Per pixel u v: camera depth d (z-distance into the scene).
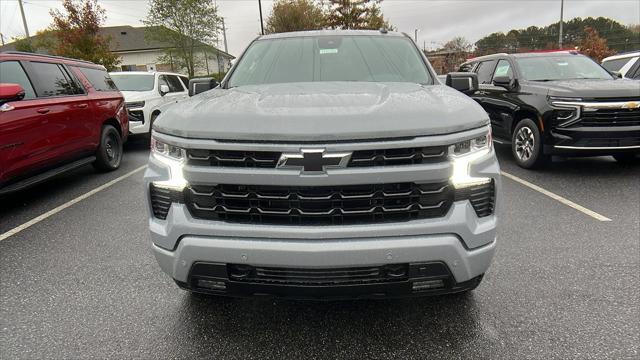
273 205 2.04
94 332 2.55
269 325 2.58
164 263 2.24
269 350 2.35
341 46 3.50
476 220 2.12
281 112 2.08
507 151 7.91
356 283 2.05
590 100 5.49
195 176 2.06
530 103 6.21
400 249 1.98
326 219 2.02
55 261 3.57
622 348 2.29
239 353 2.33
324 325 2.57
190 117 2.17
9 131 4.62
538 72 6.82
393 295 2.11
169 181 2.16
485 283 3.02
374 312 2.69
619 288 2.91
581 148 5.59
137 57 42.56
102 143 6.68
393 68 3.27
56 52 18.20
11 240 4.07
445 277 2.07
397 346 2.36
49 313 2.78
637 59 7.76
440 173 1.99
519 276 3.11
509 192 5.25
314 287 2.05
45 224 4.51
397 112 2.04
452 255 2.03
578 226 4.07
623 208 4.55
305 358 2.28
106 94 6.93
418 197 2.03
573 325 2.50
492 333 2.45
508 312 2.65
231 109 2.19
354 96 2.35
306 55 3.42
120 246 3.87
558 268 3.22
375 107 2.10
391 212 2.02
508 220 4.29
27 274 3.34
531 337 2.40
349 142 1.94
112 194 5.64
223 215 2.10
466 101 2.34
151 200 2.31
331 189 1.99
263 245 2.02
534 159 6.20
